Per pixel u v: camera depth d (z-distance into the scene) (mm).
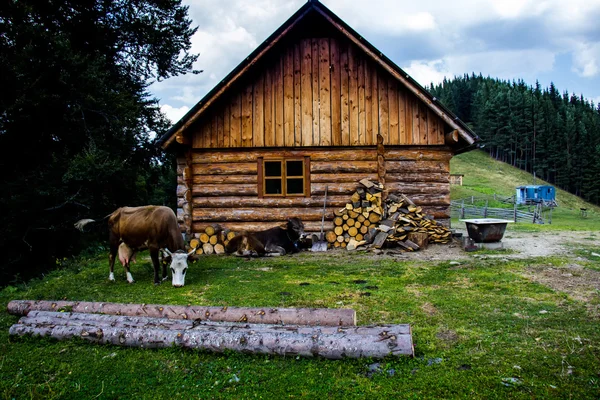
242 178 12031
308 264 9375
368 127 11922
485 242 10734
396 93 11938
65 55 13234
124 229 7863
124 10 19250
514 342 4605
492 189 70250
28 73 12805
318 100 11953
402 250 10727
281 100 11953
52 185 13578
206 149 12109
